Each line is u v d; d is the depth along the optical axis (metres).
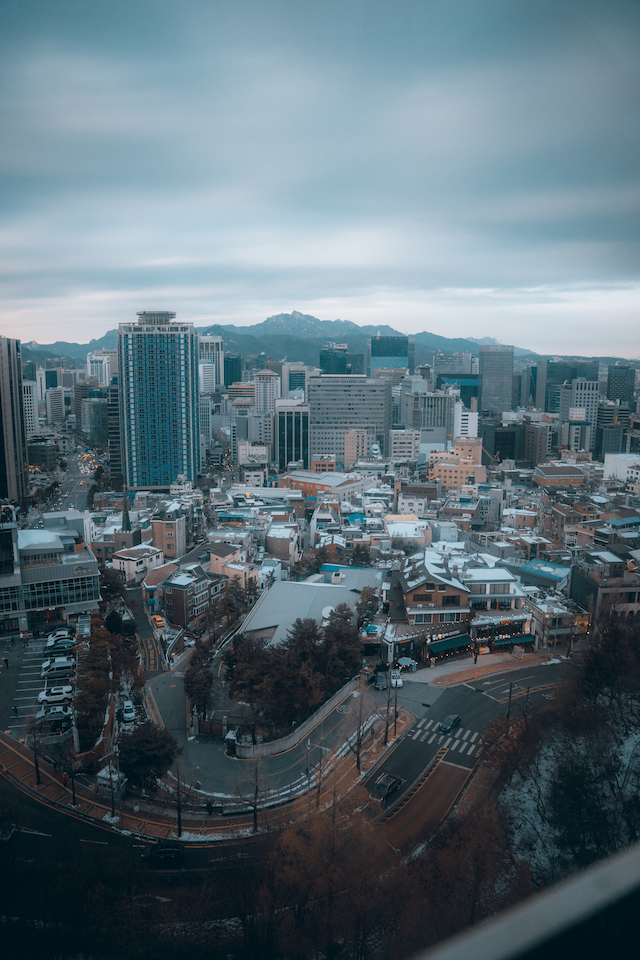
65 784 99.81
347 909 68.81
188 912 74.62
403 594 163.62
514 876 70.44
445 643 149.12
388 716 119.75
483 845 73.38
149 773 100.94
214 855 87.44
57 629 147.88
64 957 64.81
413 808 97.75
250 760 113.81
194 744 119.69
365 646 153.38
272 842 86.56
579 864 76.75
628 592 153.50
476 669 144.88
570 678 126.69
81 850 85.25
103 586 185.00
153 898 78.00
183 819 96.00
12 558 153.00
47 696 118.81
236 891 76.38
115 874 78.31
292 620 162.00
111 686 127.94
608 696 114.31
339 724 124.12
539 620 157.50
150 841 89.81
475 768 107.94
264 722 123.38
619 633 125.81
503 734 110.06
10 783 99.56
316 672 128.25
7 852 79.94
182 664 154.50
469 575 164.12
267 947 68.75
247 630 158.62
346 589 180.62
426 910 66.38
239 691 128.25
